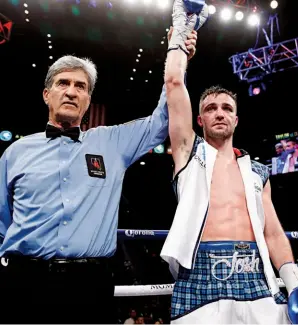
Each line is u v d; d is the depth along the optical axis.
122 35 10.95
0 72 12.42
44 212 1.61
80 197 1.66
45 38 11.09
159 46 11.41
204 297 1.65
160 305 9.51
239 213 1.89
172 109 1.96
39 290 1.48
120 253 12.84
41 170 1.69
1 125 13.48
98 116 11.92
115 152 1.88
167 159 16.02
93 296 1.54
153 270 12.29
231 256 1.74
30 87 13.05
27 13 9.82
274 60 10.88
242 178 2.01
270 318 1.64
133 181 16.28
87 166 1.75
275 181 13.95
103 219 1.68
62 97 1.81
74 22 10.41
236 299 1.65
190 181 1.84
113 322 1.58
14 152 1.79
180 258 1.66
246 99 13.58
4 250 1.61
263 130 14.13
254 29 10.30
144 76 13.14
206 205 1.81
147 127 1.98
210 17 8.89
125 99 14.16
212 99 2.13
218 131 2.06
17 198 1.68
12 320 1.46
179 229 1.71
